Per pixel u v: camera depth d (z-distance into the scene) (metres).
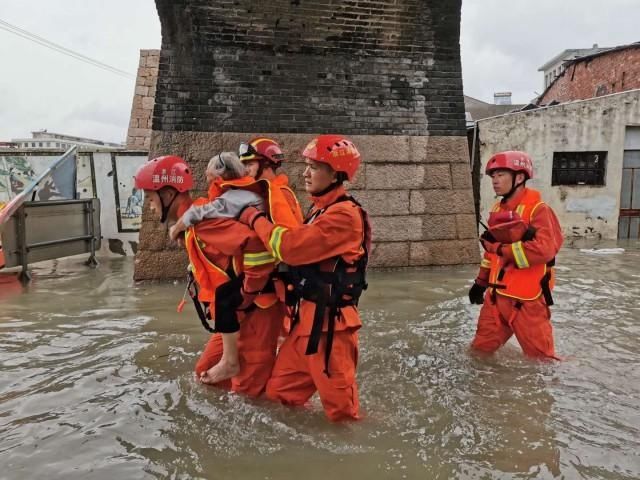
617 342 4.80
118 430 3.05
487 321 4.45
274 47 7.63
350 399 3.10
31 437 2.96
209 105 7.43
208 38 7.38
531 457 2.80
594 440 2.99
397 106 8.18
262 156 3.74
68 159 9.12
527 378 3.93
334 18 7.71
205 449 2.85
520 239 4.14
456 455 2.82
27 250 7.38
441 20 8.16
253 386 3.42
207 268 3.21
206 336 4.85
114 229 9.83
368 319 5.53
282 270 3.28
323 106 7.86
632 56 19.48
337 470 2.66
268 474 2.62
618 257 10.45
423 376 3.96
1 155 9.85
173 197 3.26
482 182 14.20
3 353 4.38
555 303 6.28
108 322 5.34
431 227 8.38
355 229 2.98
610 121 14.26
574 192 14.42
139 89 12.73
